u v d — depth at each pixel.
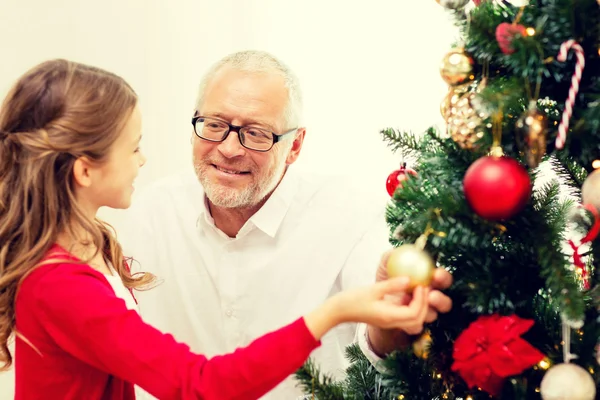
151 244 1.41
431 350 0.85
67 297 0.90
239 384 0.82
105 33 1.87
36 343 0.93
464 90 0.84
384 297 0.84
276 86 1.22
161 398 0.85
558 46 0.76
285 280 1.34
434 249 0.83
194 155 1.25
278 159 1.25
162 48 1.87
